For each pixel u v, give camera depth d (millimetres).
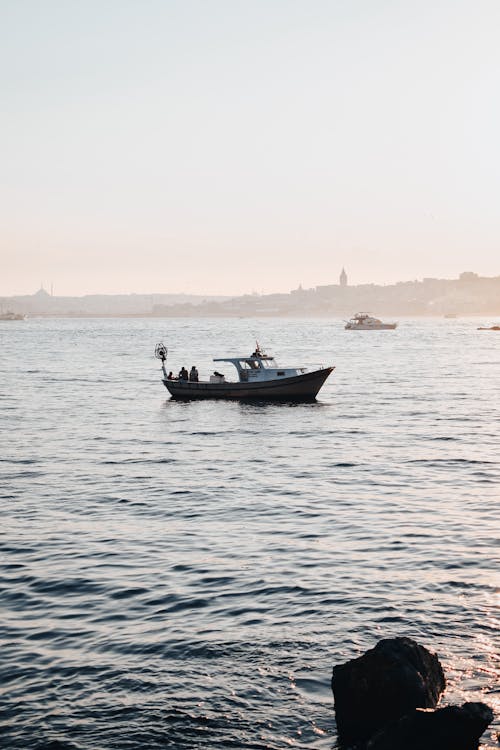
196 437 54156
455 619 20391
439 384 95812
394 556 25969
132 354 166875
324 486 37688
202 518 31594
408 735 14148
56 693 17000
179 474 41000
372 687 15391
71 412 68562
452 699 16203
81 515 32156
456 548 26766
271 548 27188
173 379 80438
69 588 23328
